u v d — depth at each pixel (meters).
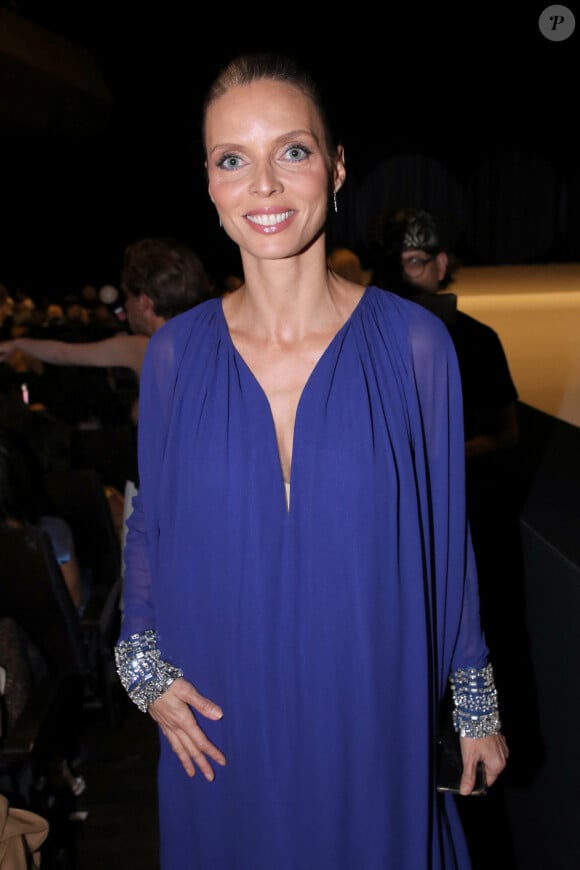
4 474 2.11
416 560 1.12
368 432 1.08
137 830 2.21
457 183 17.67
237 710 1.14
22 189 11.47
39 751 1.76
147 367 1.18
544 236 18.31
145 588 1.25
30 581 2.04
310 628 1.10
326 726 1.12
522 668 1.62
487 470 1.96
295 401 1.10
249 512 1.09
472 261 18.38
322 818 1.15
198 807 1.23
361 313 1.12
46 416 2.70
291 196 1.03
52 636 2.11
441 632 1.22
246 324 1.14
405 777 1.17
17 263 11.64
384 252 2.25
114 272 12.54
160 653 1.21
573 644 1.38
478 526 1.82
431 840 1.22
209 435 1.11
